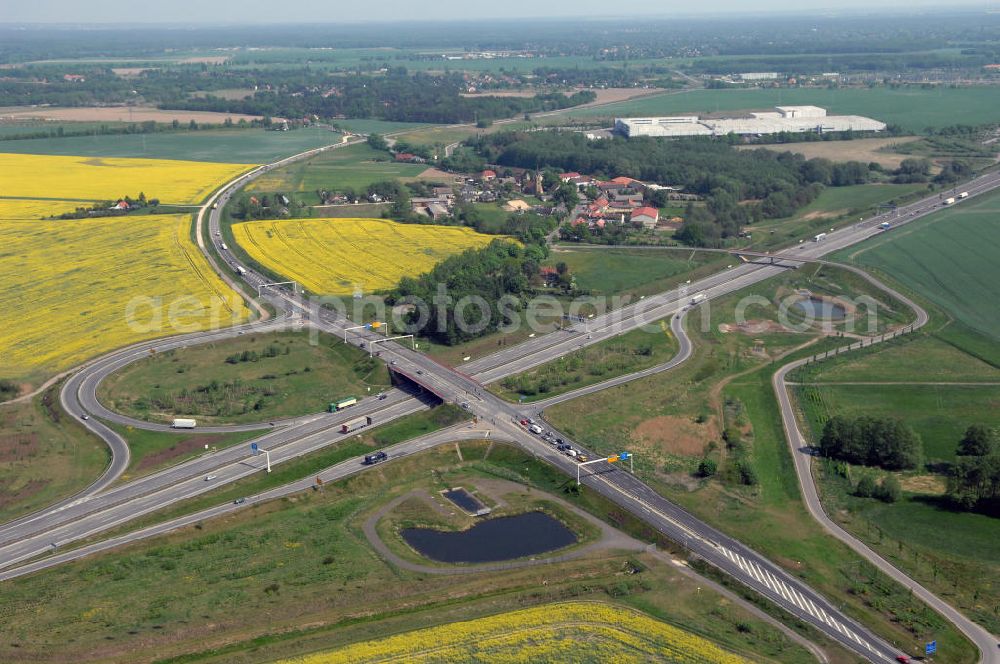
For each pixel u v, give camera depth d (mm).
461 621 129875
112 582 142000
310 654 122688
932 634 126938
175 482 173000
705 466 173625
